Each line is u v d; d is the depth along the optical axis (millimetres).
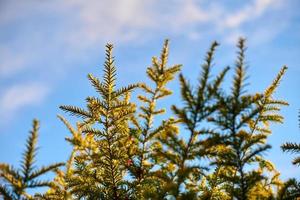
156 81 5387
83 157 5504
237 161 4320
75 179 5301
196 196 4473
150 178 5281
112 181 5500
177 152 4289
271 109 5258
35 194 4887
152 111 5531
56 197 5113
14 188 3875
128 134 5520
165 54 5332
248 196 4453
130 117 5742
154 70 5352
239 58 4133
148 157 5301
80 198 5426
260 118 5242
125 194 5457
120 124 5723
